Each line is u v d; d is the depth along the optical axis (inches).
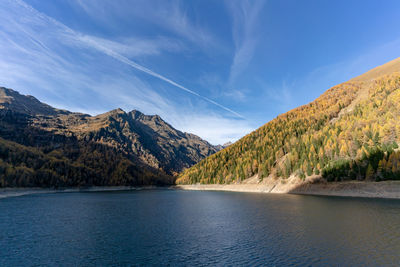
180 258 1053.2
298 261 952.9
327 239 1256.8
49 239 1409.9
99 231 1615.4
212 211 2566.4
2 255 1122.7
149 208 2945.4
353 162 3996.1
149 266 962.1
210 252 1127.0
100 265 981.8
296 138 7032.5
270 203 3112.7
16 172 6131.9
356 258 960.9
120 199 4480.8
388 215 1884.8
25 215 2364.7
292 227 1589.6
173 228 1692.9
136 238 1417.3
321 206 2559.1
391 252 1019.9
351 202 2805.1
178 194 6117.1
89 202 3836.1
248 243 1253.1
